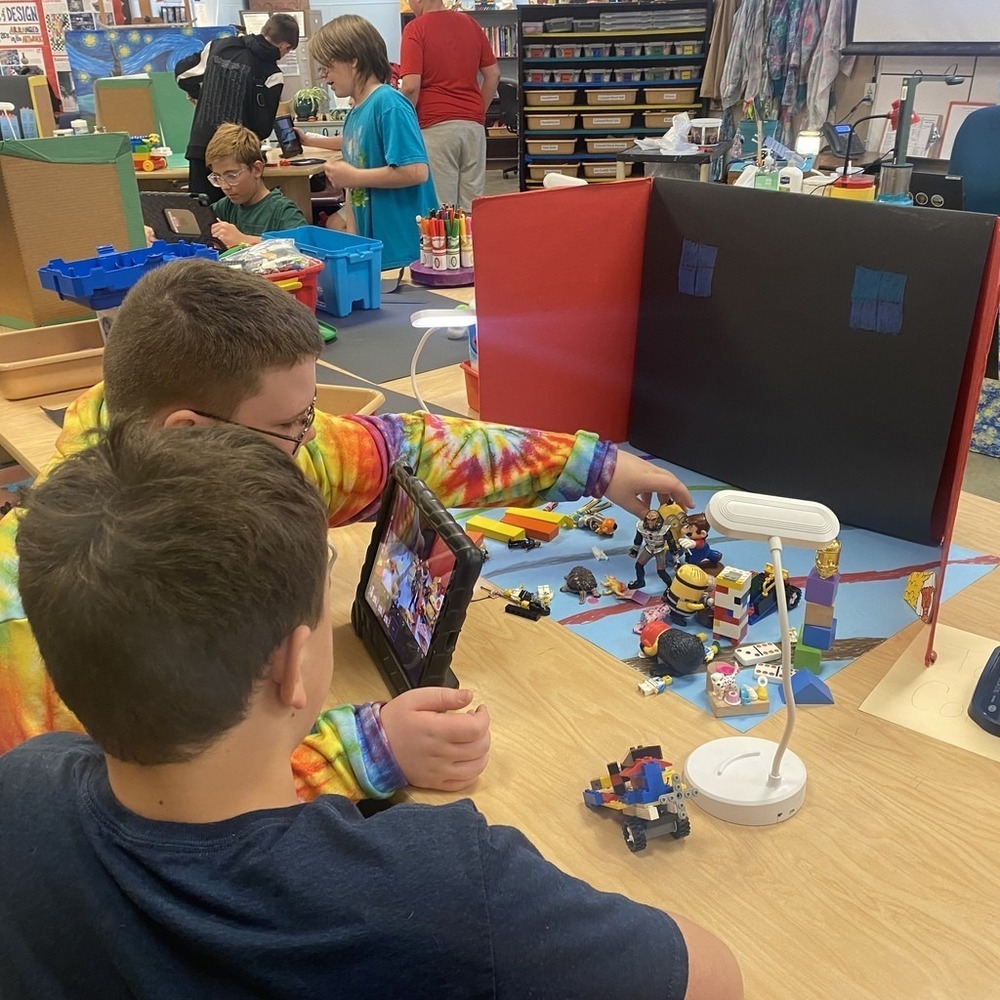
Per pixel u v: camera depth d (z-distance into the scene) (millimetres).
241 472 508
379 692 916
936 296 1056
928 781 788
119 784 514
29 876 499
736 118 4961
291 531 503
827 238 1130
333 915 465
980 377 863
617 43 5402
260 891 469
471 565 810
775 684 906
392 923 466
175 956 464
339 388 1460
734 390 1297
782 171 2047
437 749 776
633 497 1159
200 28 4430
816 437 1219
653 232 1342
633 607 1048
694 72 5340
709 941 573
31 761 574
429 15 3953
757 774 774
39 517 500
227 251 1948
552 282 1318
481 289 1271
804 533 746
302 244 2266
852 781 790
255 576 481
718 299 1274
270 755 528
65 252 1862
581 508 1273
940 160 4527
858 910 670
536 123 5652
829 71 4602
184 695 472
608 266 1351
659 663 944
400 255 2982
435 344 1938
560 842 737
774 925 660
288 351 866
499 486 1127
